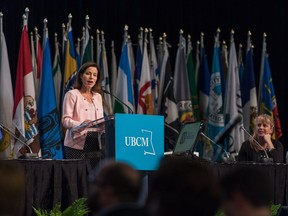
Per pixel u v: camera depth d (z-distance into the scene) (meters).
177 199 4.85
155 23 22.91
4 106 18.80
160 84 21.11
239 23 23.42
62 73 19.75
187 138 11.94
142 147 11.05
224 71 22.00
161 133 11.26
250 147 15.57
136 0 22.66
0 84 18.94
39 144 18.33
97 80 14.03
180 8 23.11
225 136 10.34
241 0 23.38
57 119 18.53
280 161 15.41
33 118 18.56
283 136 22.70
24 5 21.30
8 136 18.34
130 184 5.41
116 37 22.50
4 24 21.08
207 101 21.81
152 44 21.42
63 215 10.88
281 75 22.94
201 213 4.88
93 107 13.86
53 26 21.67
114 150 10.89
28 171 11.84
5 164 4.87
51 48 21.66
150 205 5.02
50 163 12.00
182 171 4.91
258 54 23.33
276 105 21.69
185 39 23.23
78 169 12.04
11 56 21.19
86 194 12.02
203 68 21.95
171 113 20.83
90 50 20.19
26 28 19.03
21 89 18.70
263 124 15.55
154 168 11.11
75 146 12.07
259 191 5.16
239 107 21.25
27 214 11.77
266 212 5.36
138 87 20.91
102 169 5.46
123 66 20.44
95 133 11.73
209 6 23.34
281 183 13.58
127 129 10.95
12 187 4.79
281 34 22.98
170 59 23.06
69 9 21.88
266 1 23.19
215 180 4.98
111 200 5.40
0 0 21.06
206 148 20.48
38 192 11.91
